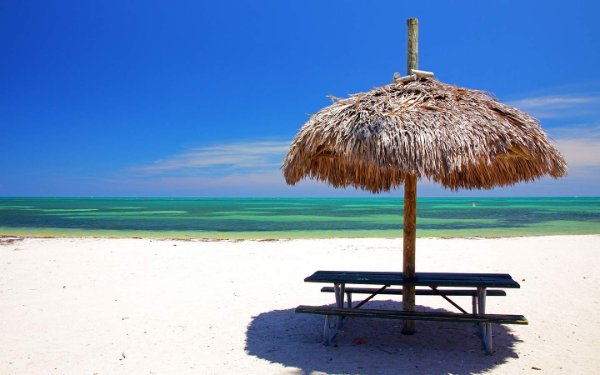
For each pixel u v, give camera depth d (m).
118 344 5.63
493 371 4.66
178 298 8.05
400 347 5.47
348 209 62.62
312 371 4.70
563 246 14.23
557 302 7.51
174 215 42.28
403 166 4.33
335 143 4.68
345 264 11.62
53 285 9.12
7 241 16.80
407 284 5.19
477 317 4.84
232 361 5.03
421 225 26.62
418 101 4.96
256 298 8.07
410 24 5.55
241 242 16.50
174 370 4.78
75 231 23.05
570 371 4.64
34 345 5.59
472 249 13.86
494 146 4.57
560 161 4.97
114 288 8.85
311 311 5.25
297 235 20.55
